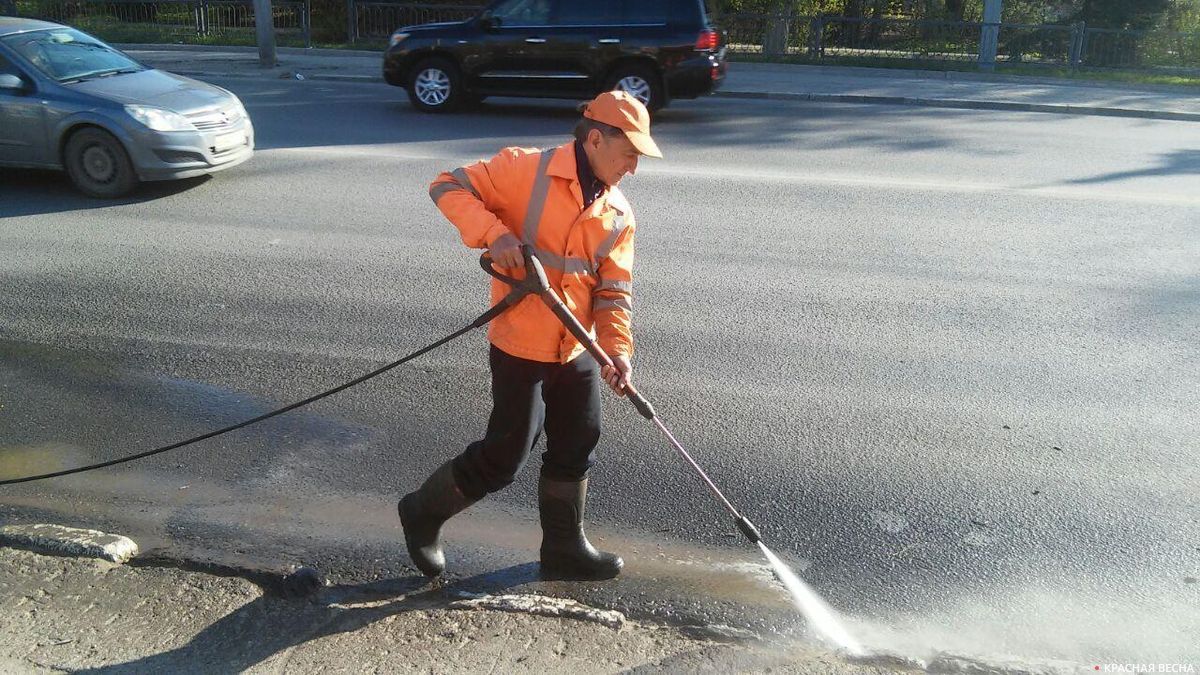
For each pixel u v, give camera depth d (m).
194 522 4.20
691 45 13.81
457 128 13.07
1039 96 17.06
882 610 3.66
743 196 9.56
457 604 3.55
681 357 5.90
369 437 4.95
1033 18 25.33
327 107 14.66
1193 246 8.12
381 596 3.70
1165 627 3.56
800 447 4.85
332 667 3.20
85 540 3.87
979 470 4.64
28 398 5.32
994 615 3.63
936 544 4.07
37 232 8.34
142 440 4.90
